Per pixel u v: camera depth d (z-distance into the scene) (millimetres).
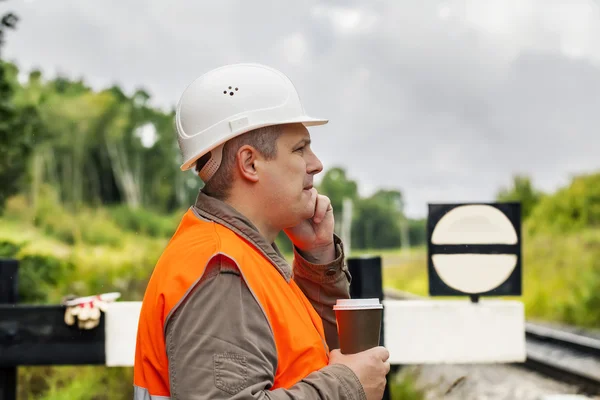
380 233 99500
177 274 1720
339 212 98062
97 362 3297
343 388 1764
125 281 11234
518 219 3273
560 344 11031
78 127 74750
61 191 71938
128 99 83188
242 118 1894
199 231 1843
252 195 1924
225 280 1705
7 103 6973
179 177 80188
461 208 3285
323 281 2344
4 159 7125
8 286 3521
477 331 3236
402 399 6711
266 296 1768
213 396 1611
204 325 1659
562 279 17938
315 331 1914
